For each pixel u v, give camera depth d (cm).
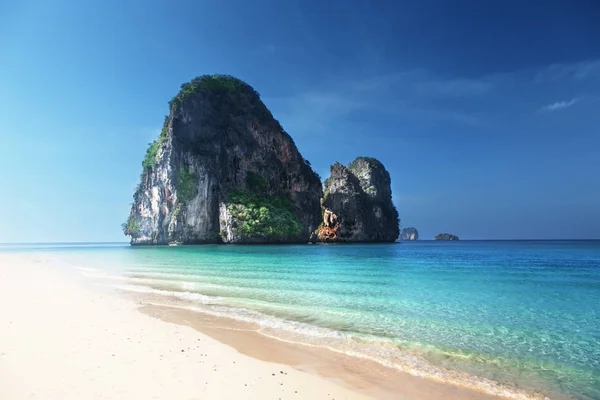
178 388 589
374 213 11675
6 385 577
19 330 924
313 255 4297
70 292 1630
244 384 615
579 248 6450
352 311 1182
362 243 10375
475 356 775
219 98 10156
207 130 9388
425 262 3241
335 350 812
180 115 9181
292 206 10131
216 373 663
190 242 8575
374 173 12888
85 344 820
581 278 2011
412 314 1140
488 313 1148
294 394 581
